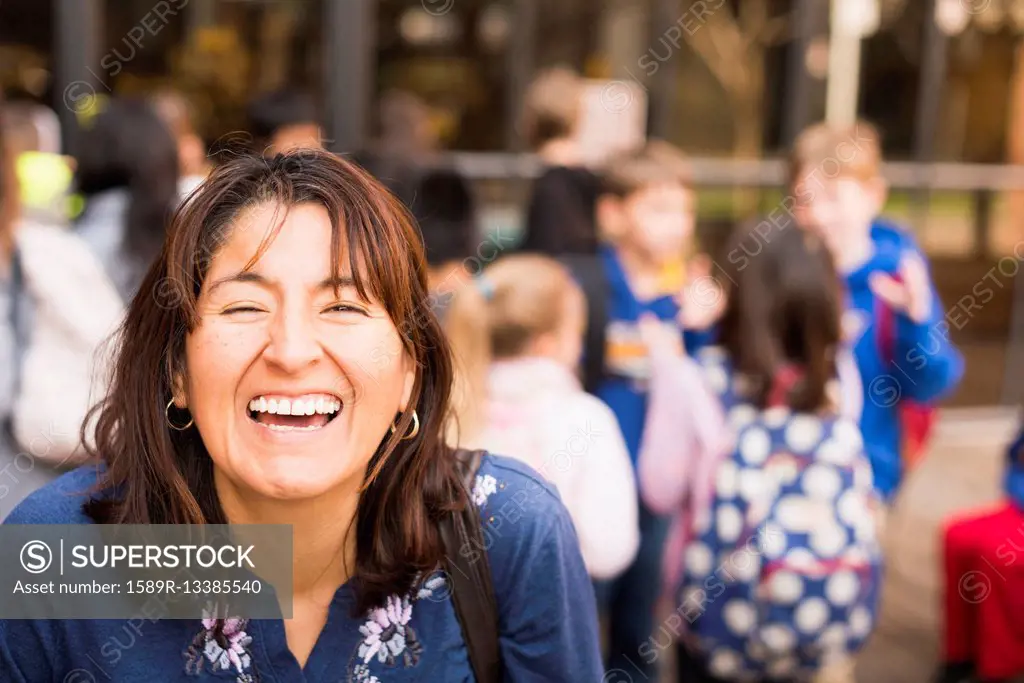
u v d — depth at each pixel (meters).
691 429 2.91
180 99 4.79
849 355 3.11
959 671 3.31
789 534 2.36
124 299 2.96
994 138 6.48
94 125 3.11
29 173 3.68
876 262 3.28
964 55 6.33
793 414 2.45
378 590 1.29
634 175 3.39
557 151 3.68
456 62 5.45
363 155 3.46
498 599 1.36
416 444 1.29
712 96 5.86
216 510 1.29
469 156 5.52
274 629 1.28
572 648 1.40
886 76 6.20
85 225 3.10
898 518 5.25
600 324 3.27
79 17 4.85
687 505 2.97
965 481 5.82
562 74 3.78
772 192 6.00
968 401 6.77
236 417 1.16
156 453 1.23
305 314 1.14
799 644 2.36
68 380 2.67
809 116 6.04
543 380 2.65
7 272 2.71
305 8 5.22
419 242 1.26
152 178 3.05
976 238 6.60
